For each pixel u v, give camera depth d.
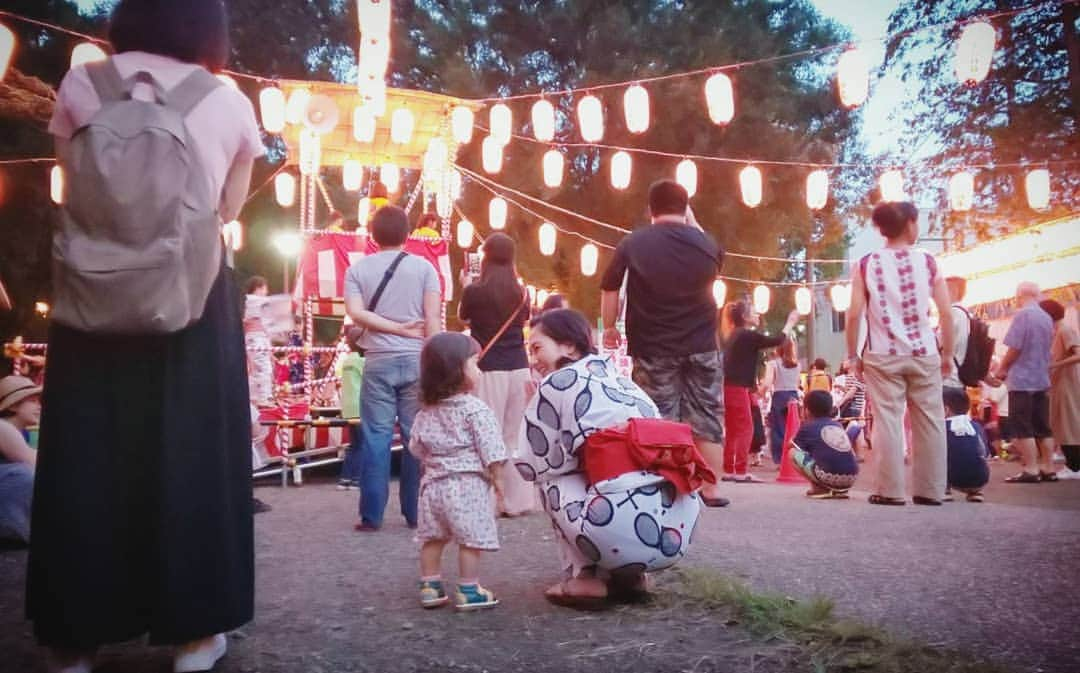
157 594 2.32
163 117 2.29
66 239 2.21
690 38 22.25
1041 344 8.52
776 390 11.85
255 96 24.39
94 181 2.19
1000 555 4.09
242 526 2.51
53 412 2.34
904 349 6.08
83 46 8.28
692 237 5.43
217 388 2.45
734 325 8.82
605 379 3.35
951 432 6.48
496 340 5.76
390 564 4.08
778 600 3.10
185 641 2.34
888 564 3.89
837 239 27.61
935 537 4.60
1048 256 13.05
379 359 5.05
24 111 10.68
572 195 22.31
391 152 12.79
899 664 2.48
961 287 7.98
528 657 2.64
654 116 21.48
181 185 2.25
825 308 39.44
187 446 2.38
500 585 3.64
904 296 6.09
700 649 2.69
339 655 2.66
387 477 5.11
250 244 24.69
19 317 18.88
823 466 6.55
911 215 6.22
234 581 2.44
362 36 8.91
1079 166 18.53
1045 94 18.94
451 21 23.38
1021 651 2.64
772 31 24.28
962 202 12.56
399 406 5.16
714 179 22.08
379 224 5.18
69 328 2.25
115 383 2.36
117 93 2.36
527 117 22.48
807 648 2.66
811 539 4.55
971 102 19.94
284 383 9.07
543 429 3.30
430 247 9.94
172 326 2.21
